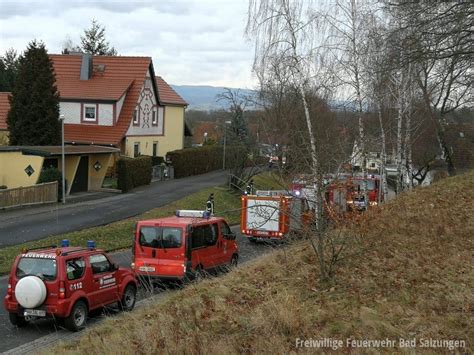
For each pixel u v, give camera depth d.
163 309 10.91
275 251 14.07
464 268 10.68
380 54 20.14
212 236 16.44
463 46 16.61
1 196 27.53
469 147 45.97
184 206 32.38
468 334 7.59
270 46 21.84
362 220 11.84
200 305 10.31
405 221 14.66
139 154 48.69
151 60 49.38
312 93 24.72
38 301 11.57
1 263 18.02
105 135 44.66
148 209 30.61
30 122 37.97
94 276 12.59
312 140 14.14
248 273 12.16
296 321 8.55
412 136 33.12
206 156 54.44
